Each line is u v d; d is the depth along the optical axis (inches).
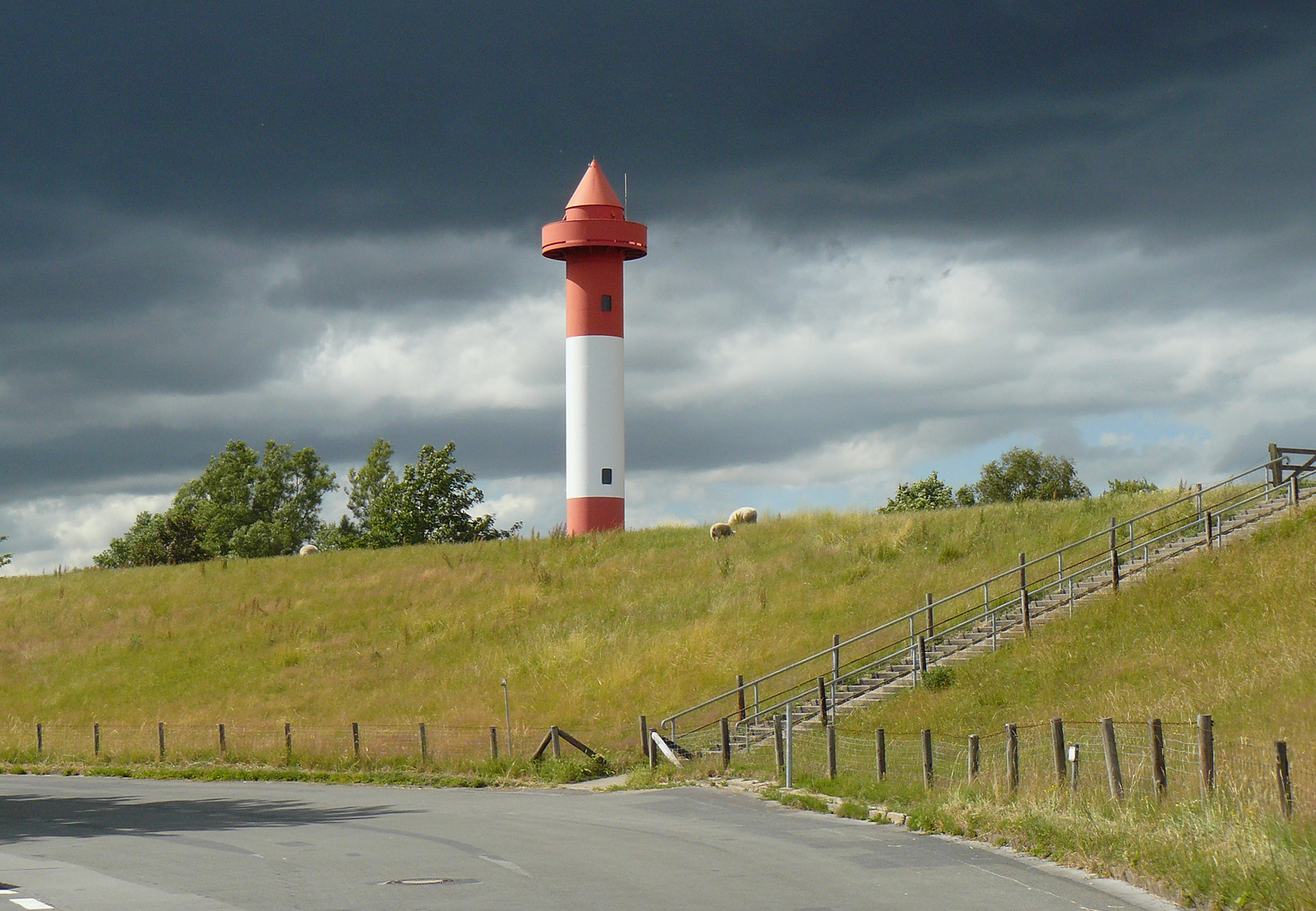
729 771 1090.1
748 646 1646.2
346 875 594.2
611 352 2568.9
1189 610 1272.1
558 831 772.0
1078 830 616.4
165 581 2503.7
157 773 1392.7
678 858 639.1
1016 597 1505.9
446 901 514.9
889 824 755.4
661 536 2260.1
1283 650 1092.5
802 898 514.3
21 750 1641.2
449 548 2423.7
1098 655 1235.9
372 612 2119.8
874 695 1343.5
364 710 1705.2
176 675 1983.3
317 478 4987.7
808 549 1975.9
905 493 3486.7
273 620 2151.8
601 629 1830.7
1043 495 3405.5
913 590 1685.5
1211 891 484.4
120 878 590.6
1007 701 1199.6
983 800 730.2
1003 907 490.9
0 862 651.5
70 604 2434.8
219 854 679.1
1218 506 1646.2
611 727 1496.1
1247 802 594.2
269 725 1694.1
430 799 1062.4
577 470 2556.6
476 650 1859.0
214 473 4901.6
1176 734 926.4
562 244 2554.1
